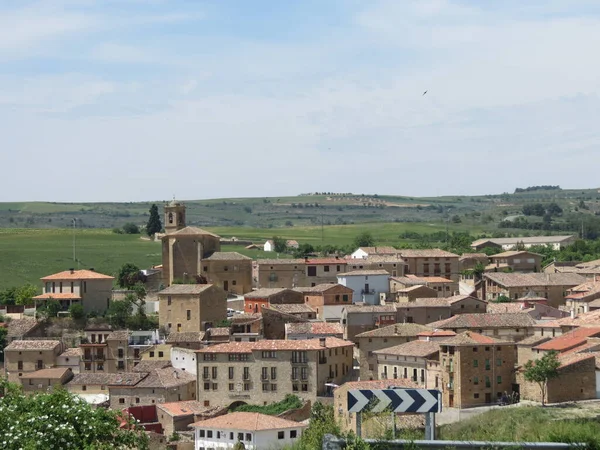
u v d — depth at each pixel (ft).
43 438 453.58
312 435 500.33
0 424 457.27
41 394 503.61
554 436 395.55
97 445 464.65
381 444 329.52
